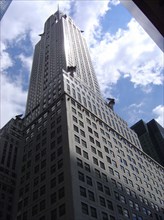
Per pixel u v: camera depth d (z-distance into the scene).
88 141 75.12
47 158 71.00
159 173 103.38
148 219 74.06
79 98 91.50
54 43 153.75
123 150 91.38
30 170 74.38
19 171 78.44
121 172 79.50
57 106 83.56
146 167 97.69
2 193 97.81
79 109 84.25
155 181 95.69
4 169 106.44
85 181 61.84
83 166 65.12
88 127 80.81
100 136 83.56
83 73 128.00
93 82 129.00
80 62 138.25
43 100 96.25
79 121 78.94
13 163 112.25
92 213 56.25
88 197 58.69
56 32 166.38
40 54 157.25
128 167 85.69
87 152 70.88
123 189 73.88
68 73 107.94
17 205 68.56
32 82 132.88
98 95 115.88
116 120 105.81
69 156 63.38
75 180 58.97
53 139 73.94
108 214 60.53
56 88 93.12
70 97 85.56
